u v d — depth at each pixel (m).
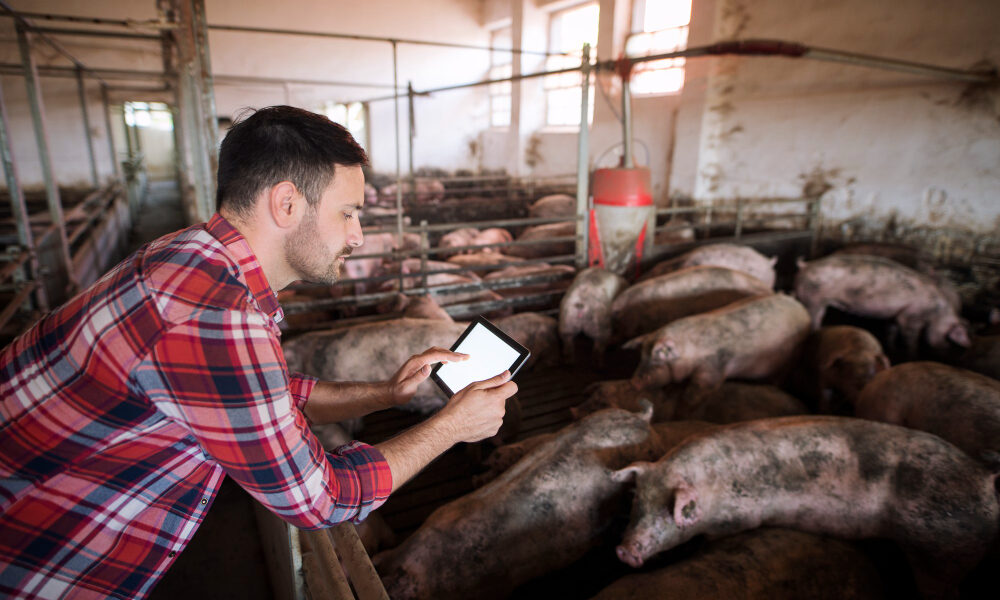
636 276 4.79
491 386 0.97
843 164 5.39
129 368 0.67
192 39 3.11
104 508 0.74
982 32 4.29
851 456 1.87
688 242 5.04
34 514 0.71
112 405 0.69
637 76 7.79
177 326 0.66
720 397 2.95
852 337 3.09
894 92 4.92
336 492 0.75
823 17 5.40
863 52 5.10
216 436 0.68
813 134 5.62
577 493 1.88
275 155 0.73
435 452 0.89
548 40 9.70
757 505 1.85
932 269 4.41
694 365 2.92
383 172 10.80
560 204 7.79
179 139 8.35
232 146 0.75
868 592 1.62
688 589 1.55
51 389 0.69
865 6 5.04
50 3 7.86
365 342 2.75
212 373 0.66
